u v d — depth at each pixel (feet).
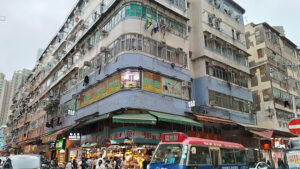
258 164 45.68
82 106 61.11
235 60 72.02
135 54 46.91
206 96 58.29
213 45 65.77
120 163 42.68
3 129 231.09
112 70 49.73
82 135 59.47
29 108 119.96
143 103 44.60
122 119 40.75
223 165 29.50
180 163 25.14
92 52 61.36
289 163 25.98
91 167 45.83
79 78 66.85
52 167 47.91
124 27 49.52
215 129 61.21
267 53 86.69
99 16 61.41
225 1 75.82
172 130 49.73
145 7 51.88
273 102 79.87
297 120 24.49
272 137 70.90
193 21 67.21
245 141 66.44
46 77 99.19
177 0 59.62
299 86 100.73
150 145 46.29
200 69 61.67
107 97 49.88
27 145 111.45
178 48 54.80
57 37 98.17
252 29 92.79
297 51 109.50
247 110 70.33
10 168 27.86
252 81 87.76
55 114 81.35
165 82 50.37
